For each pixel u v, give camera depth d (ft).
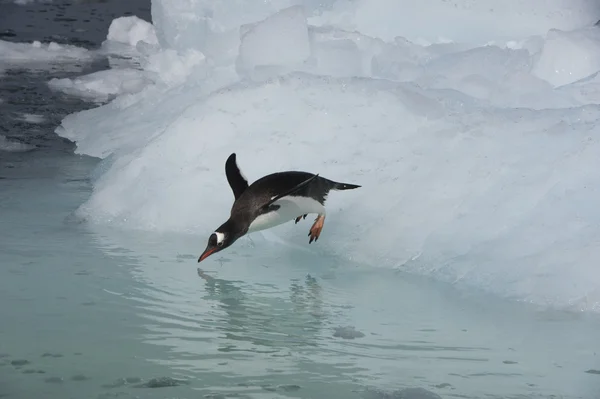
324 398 21.20
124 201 37.32
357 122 36.58
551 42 44.62
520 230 30.40
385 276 30.71
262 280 30.30
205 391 21.52
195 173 36.88
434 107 36.42
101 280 29.84
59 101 57.82
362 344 24.75
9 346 24.20
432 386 21.95
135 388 21.61
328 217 33.81
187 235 35.29
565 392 21.67
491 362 23.56
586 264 28.12
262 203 28.48
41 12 94.89
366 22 53.11
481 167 33.06
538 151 32.96
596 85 40.09
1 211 37.42
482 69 43.04
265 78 44.37
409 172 34.04
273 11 55.01
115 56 73.56
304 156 35.70
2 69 67.10
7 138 49.29
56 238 34.35
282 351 24.12
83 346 24.30
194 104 39.93
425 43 51.75
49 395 21.12
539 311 27.30
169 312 27.09
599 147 31.91
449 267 30.42
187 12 60.08
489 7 51.93
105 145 47.21
